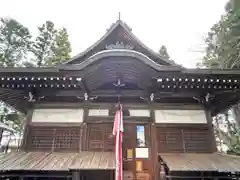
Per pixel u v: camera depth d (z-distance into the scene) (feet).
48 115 24.27
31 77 21.59
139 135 23.72
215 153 22.27
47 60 69.56
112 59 21.67
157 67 21.44
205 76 21.74
